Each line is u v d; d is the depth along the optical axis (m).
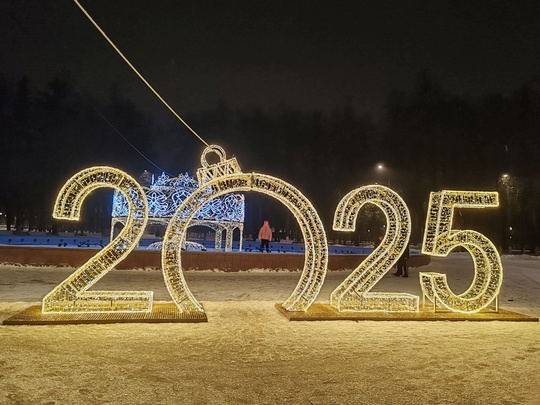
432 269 18.89
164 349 5.63
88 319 6.87
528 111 33.78
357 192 8.02
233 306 8.86
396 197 8.19
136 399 4.04
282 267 15.84
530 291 12.52
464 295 8.72
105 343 5.82
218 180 7.84
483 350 5.99
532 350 6.04
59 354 5.28
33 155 35.00
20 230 35.75
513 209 34.78
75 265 14.41
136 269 14.40
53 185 35.56
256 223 40.38
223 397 4.15
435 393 4.41
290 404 4.04
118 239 7.65
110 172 7.55
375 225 33.34
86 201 36.41
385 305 8.30
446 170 35.53
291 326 7.17
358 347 5.99
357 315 7.83
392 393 4.38
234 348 5.79
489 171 34.59
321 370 5.00
